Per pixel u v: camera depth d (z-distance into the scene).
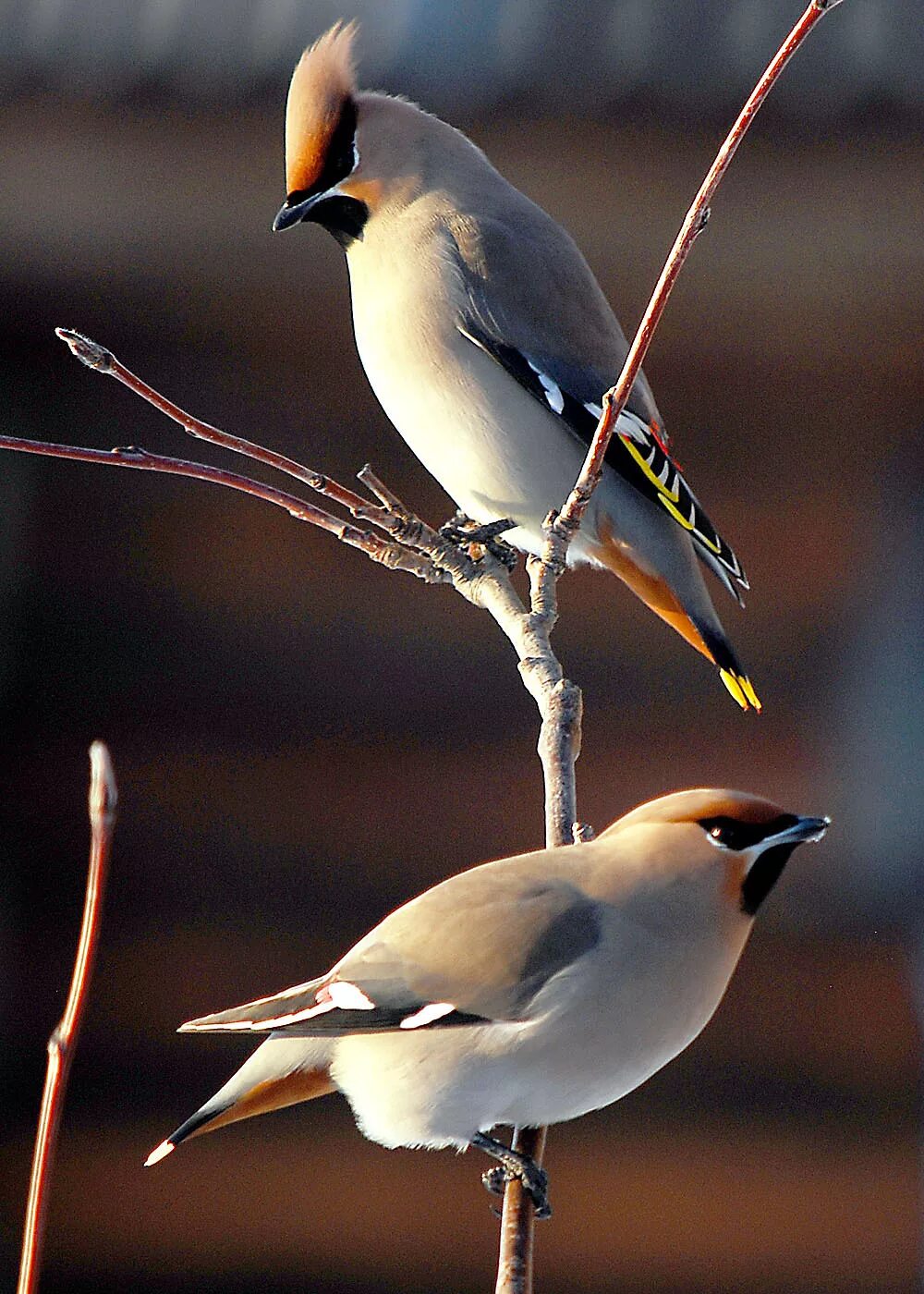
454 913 5.13
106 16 10.95
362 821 12.16
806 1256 11.56
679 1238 11.61
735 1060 11.86
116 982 11.96
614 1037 5.05
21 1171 11.72
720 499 12.32
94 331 11.88
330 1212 11.60
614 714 12.20
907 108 10.99
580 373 7.79
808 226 11.27
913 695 11.97
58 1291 11.57
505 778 12.18
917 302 11.58
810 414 12.25
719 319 11.80
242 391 12.24
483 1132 5.19
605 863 5.16
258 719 12.23
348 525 6.12
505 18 10.96
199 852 12.10
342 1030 5.04
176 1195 11.66
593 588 12.27
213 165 11.04
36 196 11.05
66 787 12.12
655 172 11.05
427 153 7.87
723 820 5.11
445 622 12.32
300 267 11.52
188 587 12.30
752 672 12.30
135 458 5.60
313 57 7.77
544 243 7.96
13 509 12.16
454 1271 11.54
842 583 12.32
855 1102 11.78
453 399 7.84
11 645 12.16
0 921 11.95
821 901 12.09
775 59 4.98
